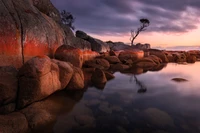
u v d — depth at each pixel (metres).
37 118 4.41
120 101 6.55
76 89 7.56
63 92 7.02
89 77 11.06
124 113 5.31
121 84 9.85
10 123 3.90
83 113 5.25
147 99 6.84
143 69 17.31
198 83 10.17
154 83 10.26
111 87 8.98
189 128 4.34
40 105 5.14
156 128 4.34
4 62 7.31
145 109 5.64
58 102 5.82
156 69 17.45
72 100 6.41
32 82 5.05
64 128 4.31
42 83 5.27
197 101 6.58
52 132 4.12
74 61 12.21
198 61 28.55
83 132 4.14
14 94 4.86
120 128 4.33
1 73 5.01
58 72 6.71
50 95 6.26
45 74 5.52
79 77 8.00
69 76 7.15
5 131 3.63
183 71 16.03
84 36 27.05
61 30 16.27
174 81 10.89
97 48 26.69
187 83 10.18
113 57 19.83
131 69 17.16
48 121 4.52
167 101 6.59
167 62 26.45
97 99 6.76
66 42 16.50
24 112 4.60
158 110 5.53
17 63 8.12
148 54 27.53
